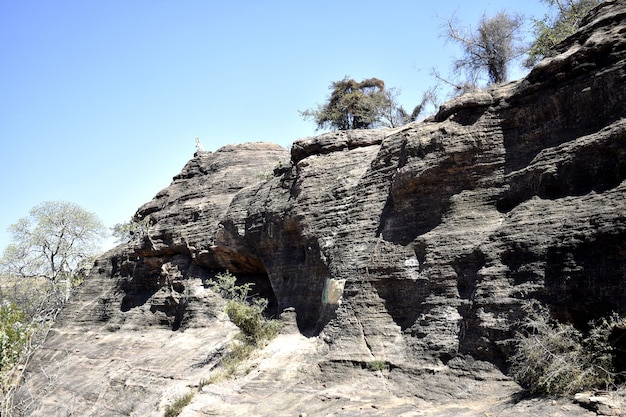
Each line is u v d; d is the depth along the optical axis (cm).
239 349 1739
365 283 1454
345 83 3797
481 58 2755
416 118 3039
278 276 2020
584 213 1001
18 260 4216
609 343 861
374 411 1054
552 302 981
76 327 3033
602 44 1109
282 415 1170
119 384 2064
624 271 897
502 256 1114
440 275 1252
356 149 1948
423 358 1191
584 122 1131
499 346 1033
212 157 3061
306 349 1497
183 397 1497
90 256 4491
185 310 2412
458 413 923
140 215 3188
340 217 1748
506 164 1270
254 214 2227
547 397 859
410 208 1431
